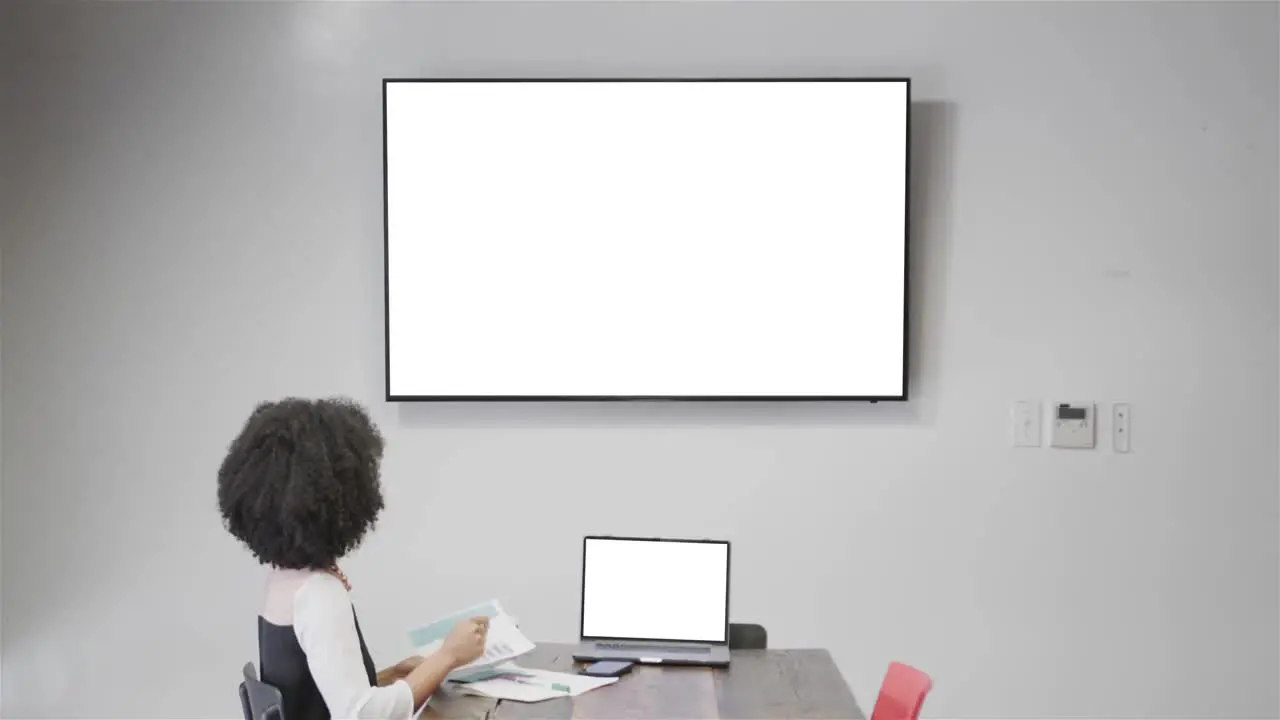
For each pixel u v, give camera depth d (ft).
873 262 12.15
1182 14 12.25
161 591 12.56
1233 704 12.33
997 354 12.32
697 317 12.25
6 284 12.55
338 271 12.51
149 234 12.55
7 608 12.56
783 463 12.39
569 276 12.28
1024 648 12.37
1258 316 12.25
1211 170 12.25
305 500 7.04
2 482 12.55
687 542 9.13
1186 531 12.31
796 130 12.17
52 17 12.56
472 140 12.25
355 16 12.50
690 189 12.23
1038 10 12.30
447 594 12.48
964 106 12.30
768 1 12.37
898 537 12.37
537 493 12.46
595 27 12.42
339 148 12.49
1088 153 12.29
